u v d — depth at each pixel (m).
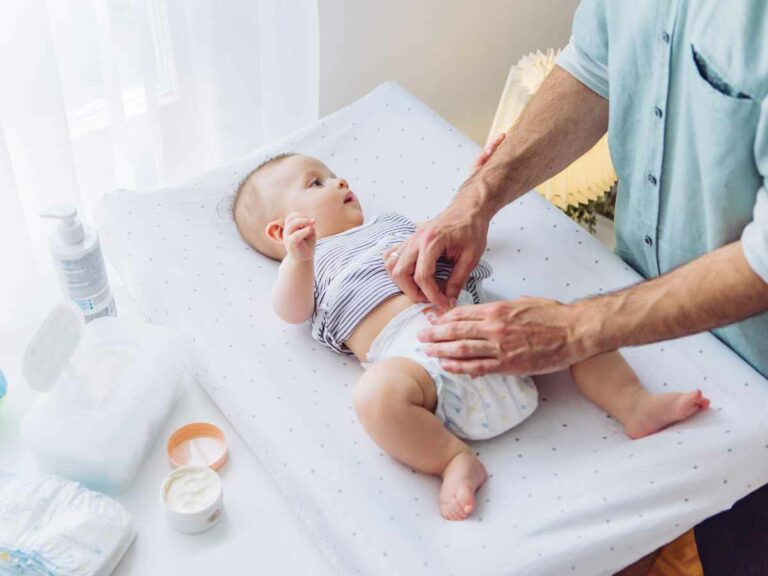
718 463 1.03
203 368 1.16
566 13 2.20
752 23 0.97
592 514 0.99
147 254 1.27
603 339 1.01
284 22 1.54
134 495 1.07
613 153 1.23
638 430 1.08
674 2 1.05
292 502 1.04
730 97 1.01
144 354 1.13
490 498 1.03
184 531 1.03
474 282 1.24
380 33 1.87
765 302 0.97
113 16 1.34
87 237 1.16
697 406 1.06
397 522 0.98
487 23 2.04
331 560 0.99
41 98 1.28
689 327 1.00
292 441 1.05
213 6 1.45
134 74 1.47
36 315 1.39
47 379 1.05
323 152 1.48
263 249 1.34
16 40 1.23
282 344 1.20
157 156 1.54
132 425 1.07
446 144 1.49
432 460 1.03
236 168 1.44
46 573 0.95
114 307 1.26
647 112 1.14
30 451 1.11
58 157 1.34
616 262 1.30
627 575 1.11
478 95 2.18
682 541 1.35
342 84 1.91
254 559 1.01
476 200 1.22
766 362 1.17
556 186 1.73
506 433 1.11
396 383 1.04
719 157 1.04
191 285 1.24
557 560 0.95
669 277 1.01
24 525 0.97
